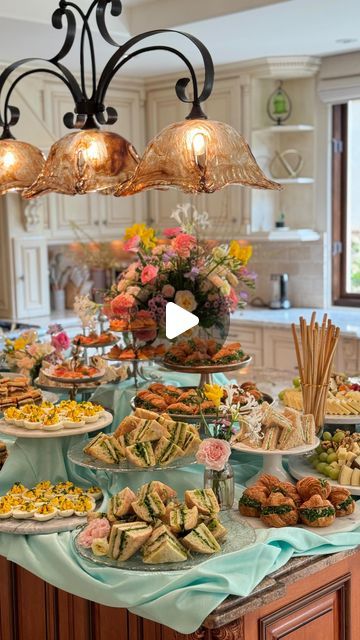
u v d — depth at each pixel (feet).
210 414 9.04
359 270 19.76
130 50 16.74
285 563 7.07
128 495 7.52
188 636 6.60
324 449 8.93
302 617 7.36
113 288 10.94
